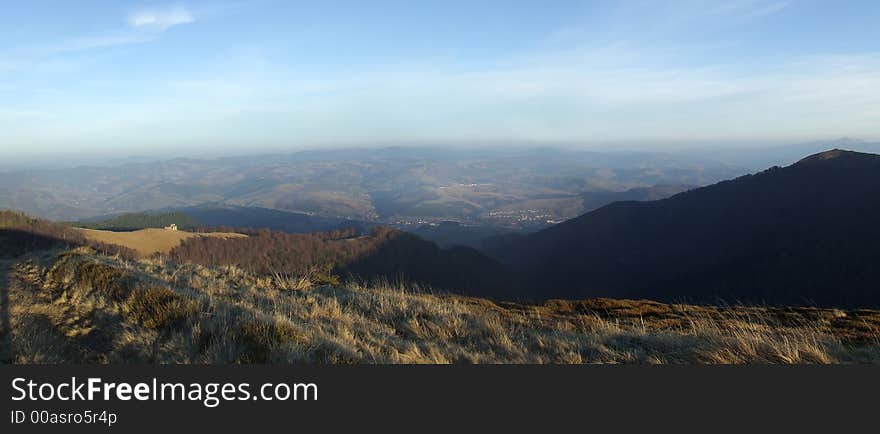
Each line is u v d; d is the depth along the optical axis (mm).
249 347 5863
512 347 6637
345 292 10008
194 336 6168
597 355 6340
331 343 6035
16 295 9602
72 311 8156
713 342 6496
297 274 11922
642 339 6926
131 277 9586
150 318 6996
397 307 8594
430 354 6102
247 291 9562
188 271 12078
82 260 11883
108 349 6371
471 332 7418
